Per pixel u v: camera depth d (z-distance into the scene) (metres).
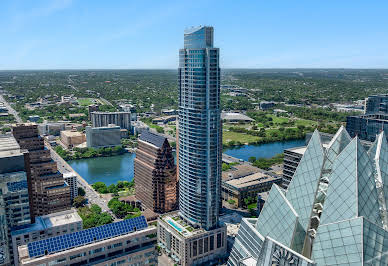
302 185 159.38
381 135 163.25
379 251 125.88
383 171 157.12
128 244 192.00
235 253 172.38
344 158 143.88
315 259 135.12
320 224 143.25
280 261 132.12
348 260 125.94
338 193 142.50
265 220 162.00
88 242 184.00
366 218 133.38
